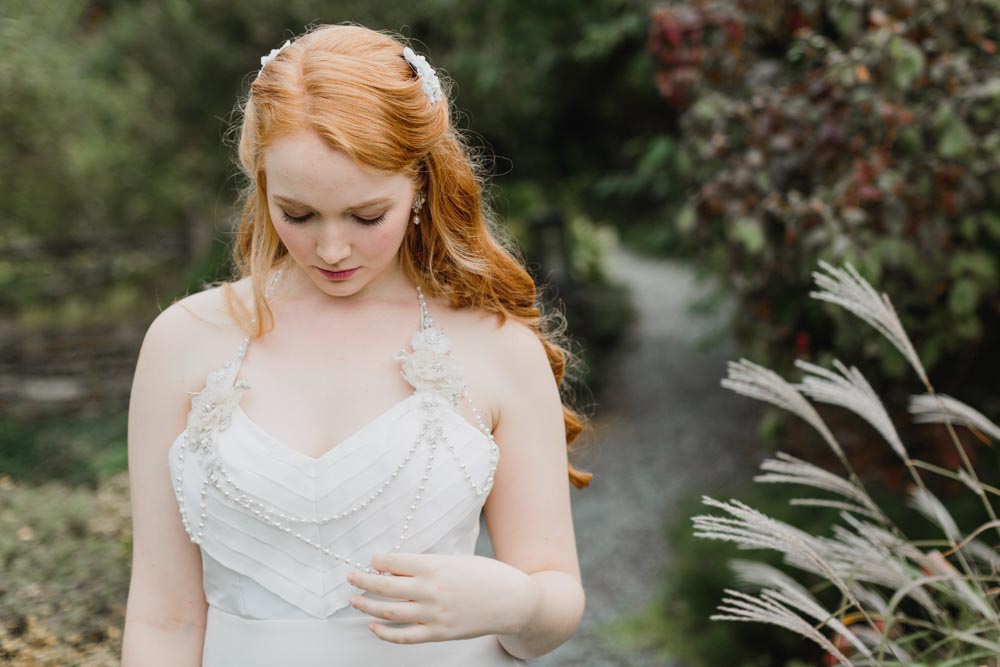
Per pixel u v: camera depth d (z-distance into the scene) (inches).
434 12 299.0
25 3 287.9
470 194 52.2
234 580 48.4
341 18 311.1
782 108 136.7
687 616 144.4
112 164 331.0
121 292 306.2
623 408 277.0
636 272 487.2
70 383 234.5
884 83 120.6
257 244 51.7
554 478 52.4
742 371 75.0
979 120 115.8
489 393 51.3
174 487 48.7
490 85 282.5
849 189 122.4
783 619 62.3
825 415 138.7
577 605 50.2
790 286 142.9
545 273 310.2
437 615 44.0
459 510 49.1
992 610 71.9
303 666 47.6
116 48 326.6
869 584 106.5
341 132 42.4
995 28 122.7
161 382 49.9
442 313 53.1
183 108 331.3
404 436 48.1
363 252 46.1
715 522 64.2
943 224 118.7
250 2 318.0
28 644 71.6
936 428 131.4
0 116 300.0
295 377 49.8
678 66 155.9
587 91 293.0
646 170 216.7
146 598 49.8
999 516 120.7
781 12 146.4
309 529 47.6
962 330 122.1
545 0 252.7
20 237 327.3
